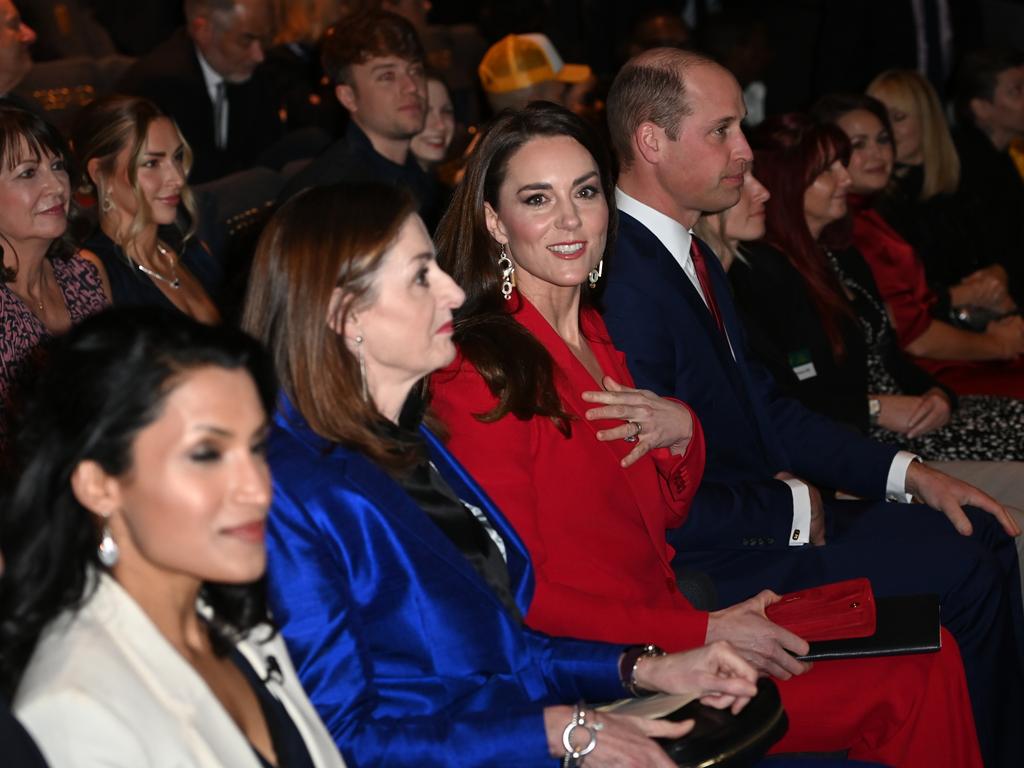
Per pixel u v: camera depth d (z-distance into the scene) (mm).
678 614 2064
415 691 1755
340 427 1688
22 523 1334
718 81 2621
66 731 1269
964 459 3404
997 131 4992
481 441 2000
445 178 4430
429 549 1735
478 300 2195
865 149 3930
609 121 2736
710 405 2646
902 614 2197
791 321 3215
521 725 1721
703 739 1771
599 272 2406
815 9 6777
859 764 1994
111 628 1350
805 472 2898
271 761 1462
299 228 1698
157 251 3297
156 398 1317
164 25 5715
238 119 5078
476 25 6777
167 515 1332
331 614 1655
